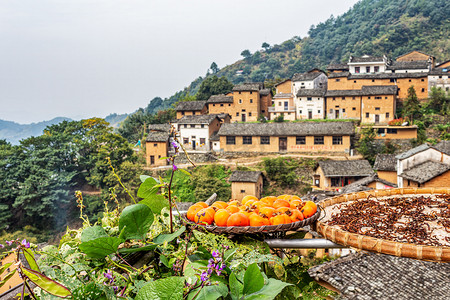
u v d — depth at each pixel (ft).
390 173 72.59
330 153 106.11
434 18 274.77
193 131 115.85
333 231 5.77
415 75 131.54
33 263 3.16
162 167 108.37
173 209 6.43
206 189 90.33
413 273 25.91
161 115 164.55
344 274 25.93
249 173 93.20
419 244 5.46
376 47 277.03
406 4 308.60
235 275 4.00
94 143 112.47
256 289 3.84
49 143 108.68
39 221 94.38
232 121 138.62
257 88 137.28
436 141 111.96
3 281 2.98
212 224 5.65
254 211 6.04
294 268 5.88
